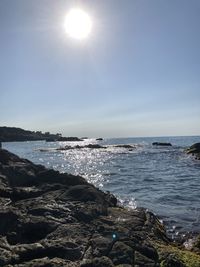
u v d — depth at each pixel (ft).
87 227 32.89
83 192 42.63
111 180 107.76
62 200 40.68
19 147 448.65
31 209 36.06
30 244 27.84
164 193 82.12
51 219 33.94
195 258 29.14
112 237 29.84
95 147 373.20
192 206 66.44
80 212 36.24
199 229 49.93
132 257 26.58
